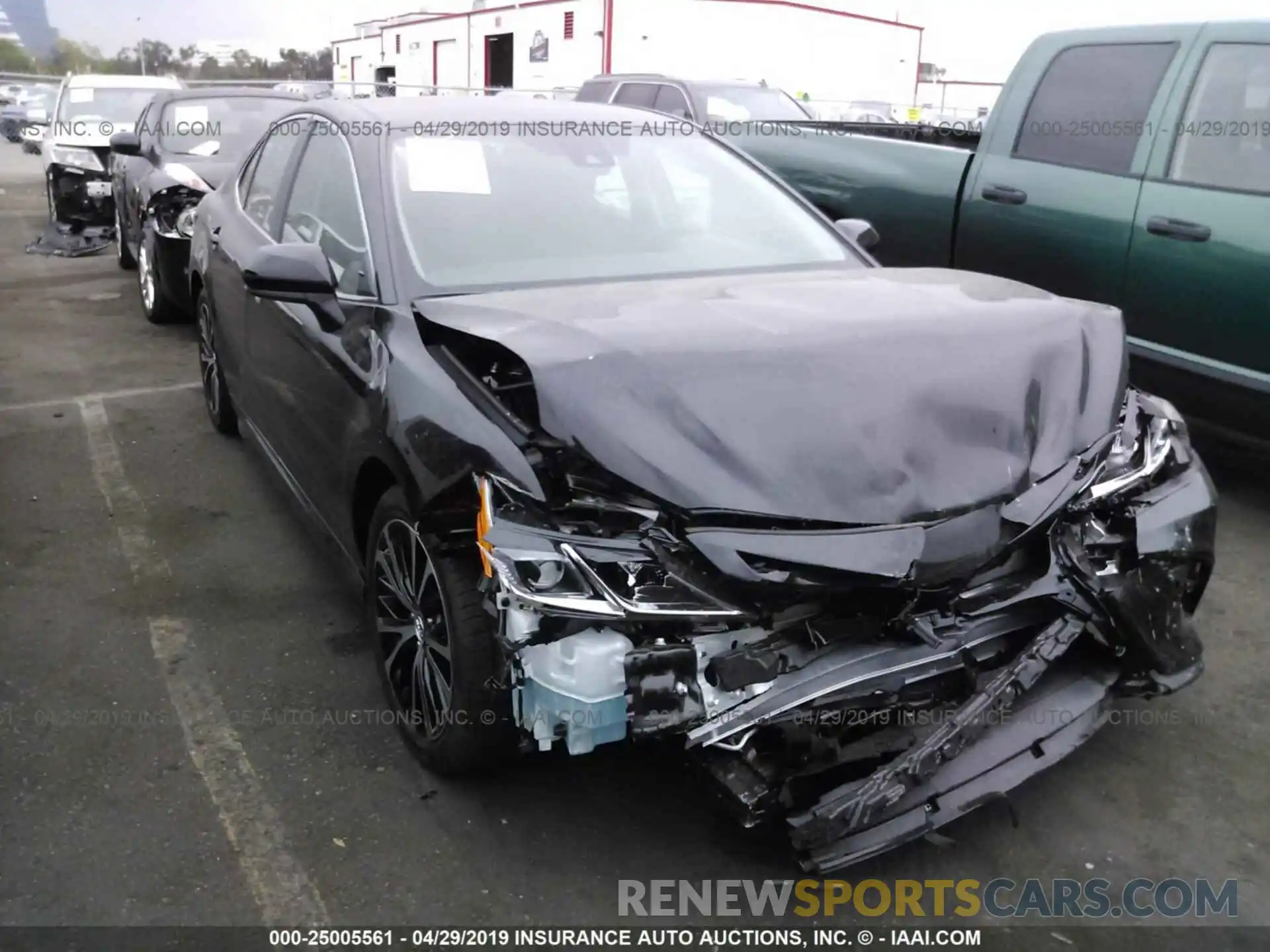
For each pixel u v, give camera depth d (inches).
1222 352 182.1
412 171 140.2
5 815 112.0
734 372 99.6
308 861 106.7
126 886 103.1
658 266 136.9
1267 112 177.2
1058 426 106.7
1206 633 149.6
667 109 462.3
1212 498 118.6
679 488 92.9
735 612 92.2
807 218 155.7
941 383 103.0
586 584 92.6
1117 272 196.5
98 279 396.5
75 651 143.0
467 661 103.7
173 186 296.4
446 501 103.0
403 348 117.3
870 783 95.5
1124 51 202.4
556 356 99.3
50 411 240.2
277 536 177.6
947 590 96.9
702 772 95.4
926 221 235.8
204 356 224.7
